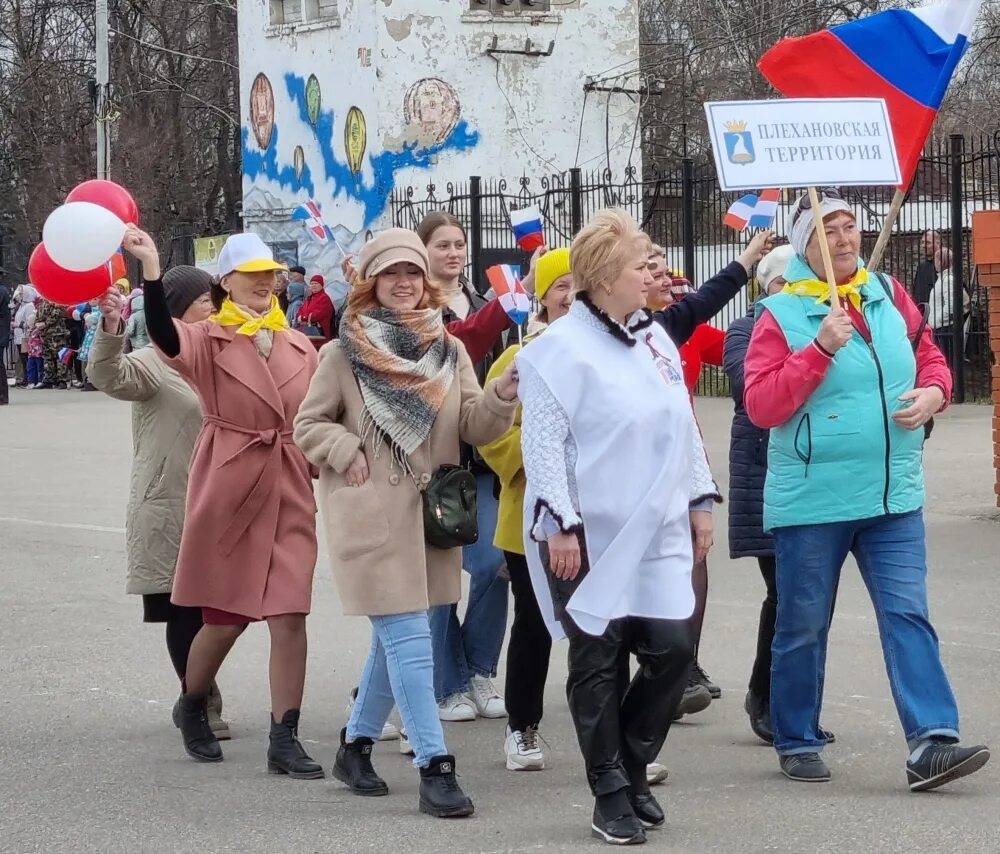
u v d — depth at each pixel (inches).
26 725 271.4
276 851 202.5
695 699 263.9
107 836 210.4
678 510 199.9
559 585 198.7
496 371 250.7
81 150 1508.4
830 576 225.0
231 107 1663.4
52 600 377.4
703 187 895.1
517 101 1119.6
